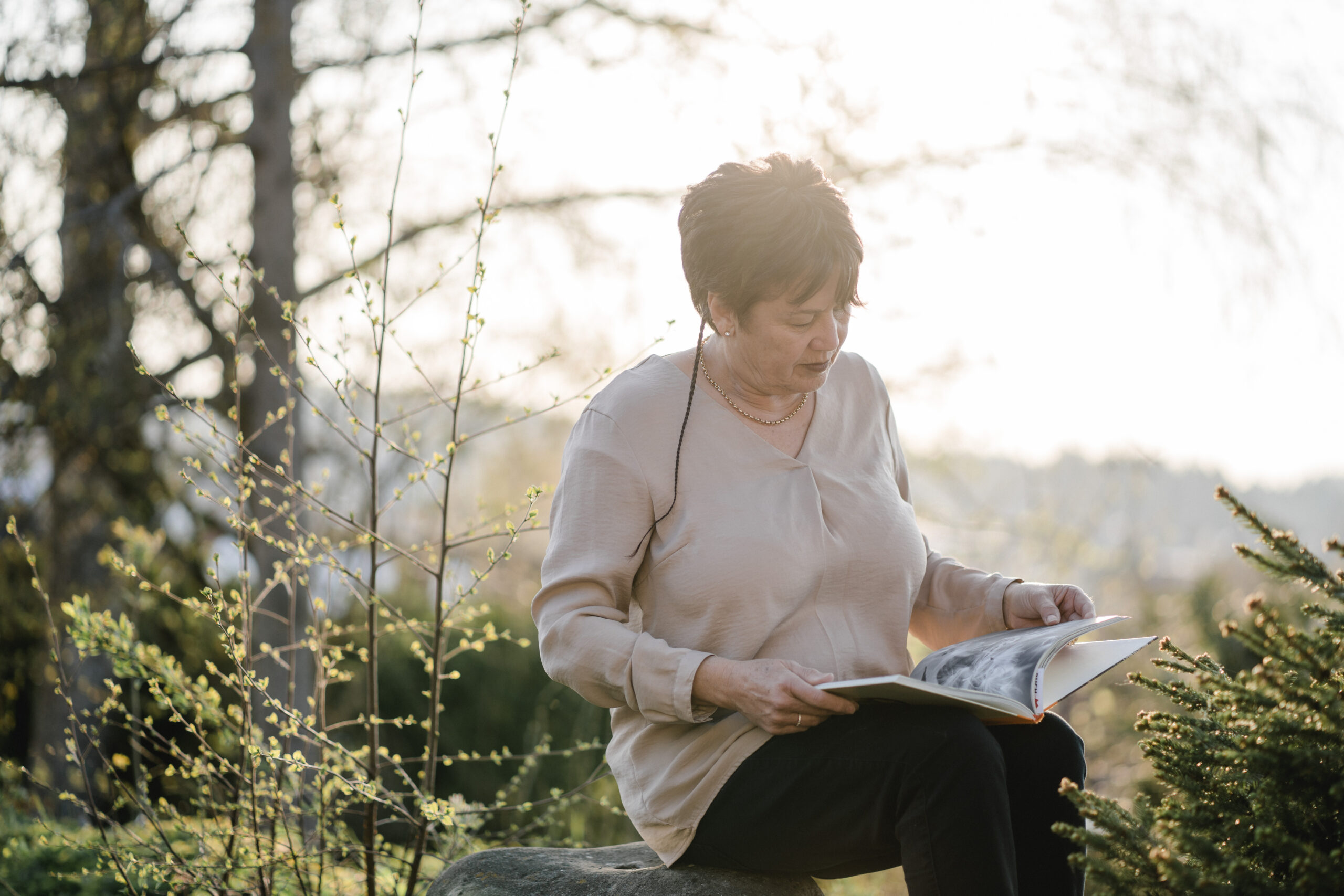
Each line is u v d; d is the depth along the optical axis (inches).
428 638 95.1
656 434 65.7
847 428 70.2
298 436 185.5
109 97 200.4
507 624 261.0
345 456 216.2
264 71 190.7
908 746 54.6
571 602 62.9
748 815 60.2
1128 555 350.3
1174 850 46.5
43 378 204.2
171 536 220.5
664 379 67.9
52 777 197.3
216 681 201.9
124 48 199.2
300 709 176.1
